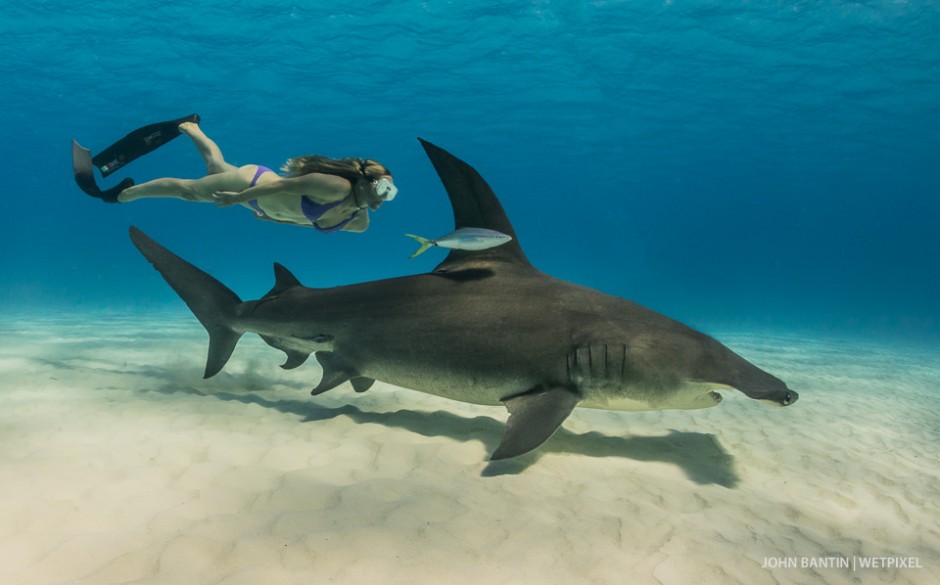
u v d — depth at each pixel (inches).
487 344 193.9
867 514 159.3
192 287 258.4
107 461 159.5
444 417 229.1
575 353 184.4
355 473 160.2
